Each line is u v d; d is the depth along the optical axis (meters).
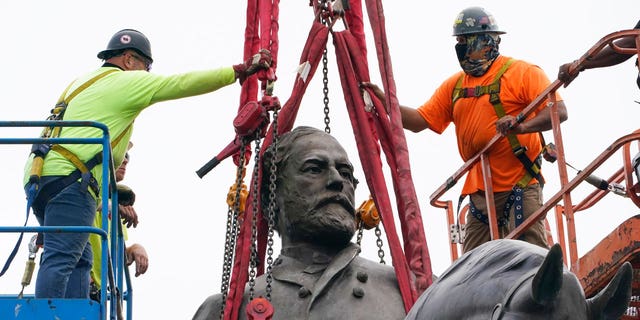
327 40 13.47
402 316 11.50
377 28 13.26
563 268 8.12
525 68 14.80
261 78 13.40
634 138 13.30
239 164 12.70
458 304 8.58
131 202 14.65
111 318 13.06
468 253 9.07
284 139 12.59
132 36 14.42
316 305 11.50
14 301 12.20
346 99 13.25
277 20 13.67
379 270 12.00
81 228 12.39
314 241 12.09
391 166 12.85
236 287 11.94
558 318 8.01
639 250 13.08
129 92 13.58
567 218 13.67
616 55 13.58
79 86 13.77
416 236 12.16
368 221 12.83
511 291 8.20
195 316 12.11
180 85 13.52
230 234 12.52
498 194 14.59
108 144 12.74
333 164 12.27
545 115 14.04
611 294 8.11
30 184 13.08
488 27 15.01
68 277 13.06
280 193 12.34
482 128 14.73
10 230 12.34
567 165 14.04
